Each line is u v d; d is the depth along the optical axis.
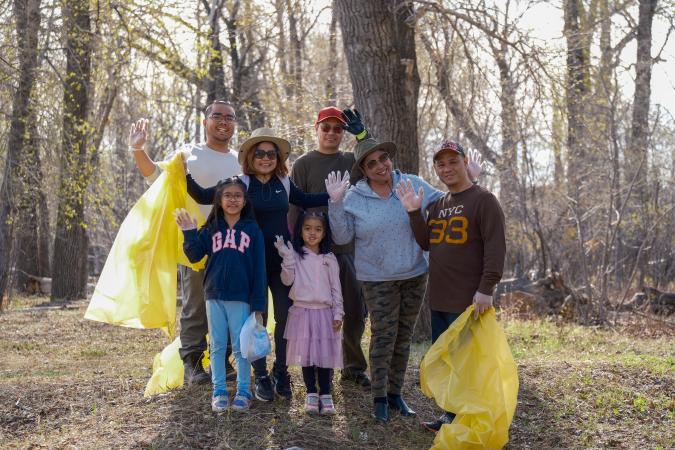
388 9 9.34
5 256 16.92
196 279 6.21
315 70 21.94
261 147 5.55
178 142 22.23
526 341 10.98
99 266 34.22
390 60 9.35
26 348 10.85
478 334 5.17
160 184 6.01
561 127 15.22
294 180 6.20
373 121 9.34
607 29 18.11
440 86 12.74
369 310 5.64
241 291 5.32
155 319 5.90
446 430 5.03
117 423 5.43
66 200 17.95
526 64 11.35
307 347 5.50
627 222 18.25
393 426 5.54
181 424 5.30
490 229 5.19
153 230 5.95
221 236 5.38
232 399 5.74
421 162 15.95
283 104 17.92
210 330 5.45
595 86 16.34
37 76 16.30
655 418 6.22
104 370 8.50
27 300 21.55
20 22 16.03
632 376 7.22
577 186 16.78
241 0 20.36
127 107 20.17
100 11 17.00
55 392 6.29
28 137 16.38
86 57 17.56
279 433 5.18
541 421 6.08
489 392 5.02
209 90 20.28
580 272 18.02
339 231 5.59
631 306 15.87
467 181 5.43
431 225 5.51
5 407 5.91
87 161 17.69
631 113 20.56
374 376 5.58
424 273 5.69
